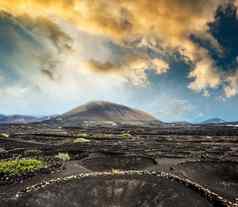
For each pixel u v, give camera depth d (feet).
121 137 248.32
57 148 144.15
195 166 85.76
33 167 76.38
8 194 52.49
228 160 95.66
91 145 164.14
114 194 56.54
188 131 382.63
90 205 52.60
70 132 347.56
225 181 72.84
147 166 90.22
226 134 307.78
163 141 204.03
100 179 61.72
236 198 54.90
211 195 53.31
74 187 57.11
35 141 202.18
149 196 55.01
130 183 59.62
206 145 169.17
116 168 88.99
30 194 52.29
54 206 49.83
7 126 561.43
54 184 58.44
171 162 93.91
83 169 78.69
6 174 68.23
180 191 55.47
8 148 146.10
